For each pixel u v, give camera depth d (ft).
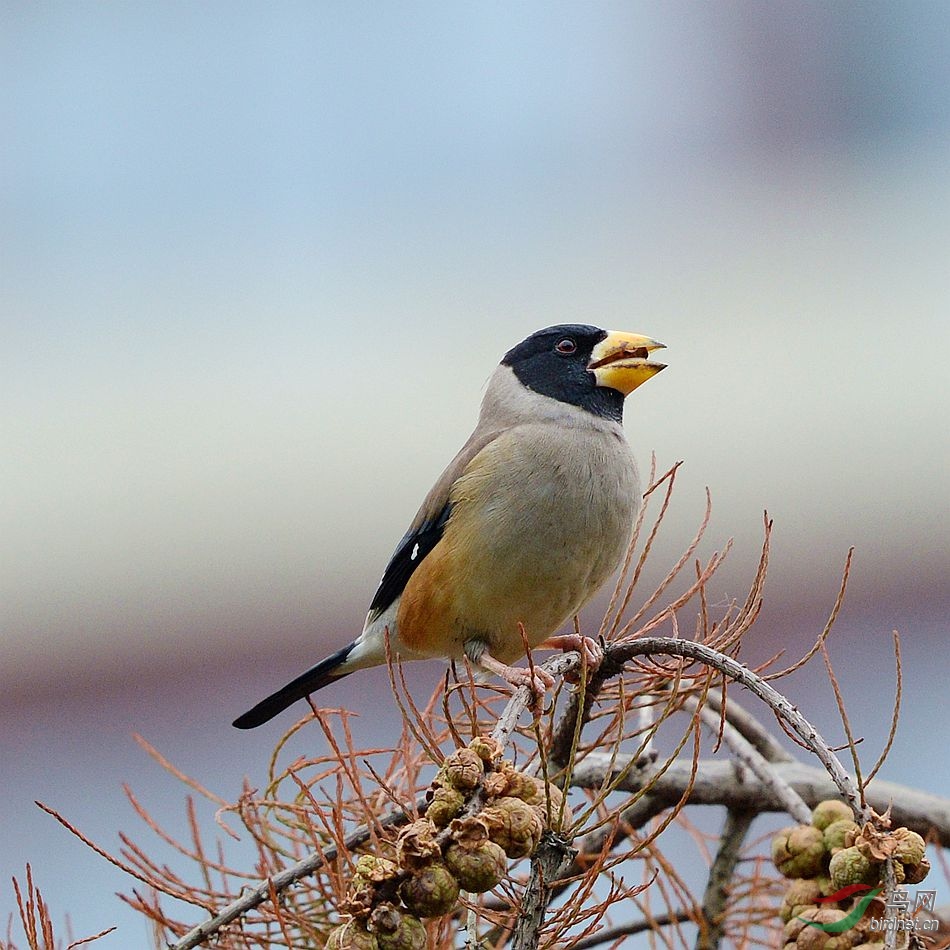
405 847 18.21
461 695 25.76
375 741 56.75
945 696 57.98
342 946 17.98
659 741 42.83
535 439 31.55
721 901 29.35
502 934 24.79
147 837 55.77
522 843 18.90
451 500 31.96
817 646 21.42
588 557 31.60
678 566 26.35
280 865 24.75
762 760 27.78
